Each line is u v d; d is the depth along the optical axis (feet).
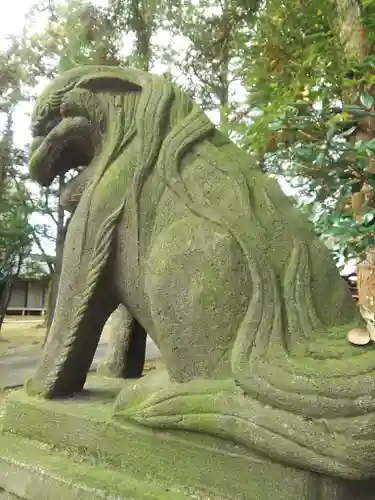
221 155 5.05
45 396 5.38
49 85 5.71
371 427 3.40
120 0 17.25
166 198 4.96
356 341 3.97
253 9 13.73
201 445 4.03
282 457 3.56
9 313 44.70
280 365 3.86
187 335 4.35
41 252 25.96
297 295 4.33
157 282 4.49
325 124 5.88
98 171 5.30
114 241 5.07
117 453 4.50
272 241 4.58
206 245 4.43
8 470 4.75
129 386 4.74
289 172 7.77
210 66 17.33
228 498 3.81
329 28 8.04
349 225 4.94
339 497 3.49
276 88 8.51
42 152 5.73
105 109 5.52
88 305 5.14
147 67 16.69
